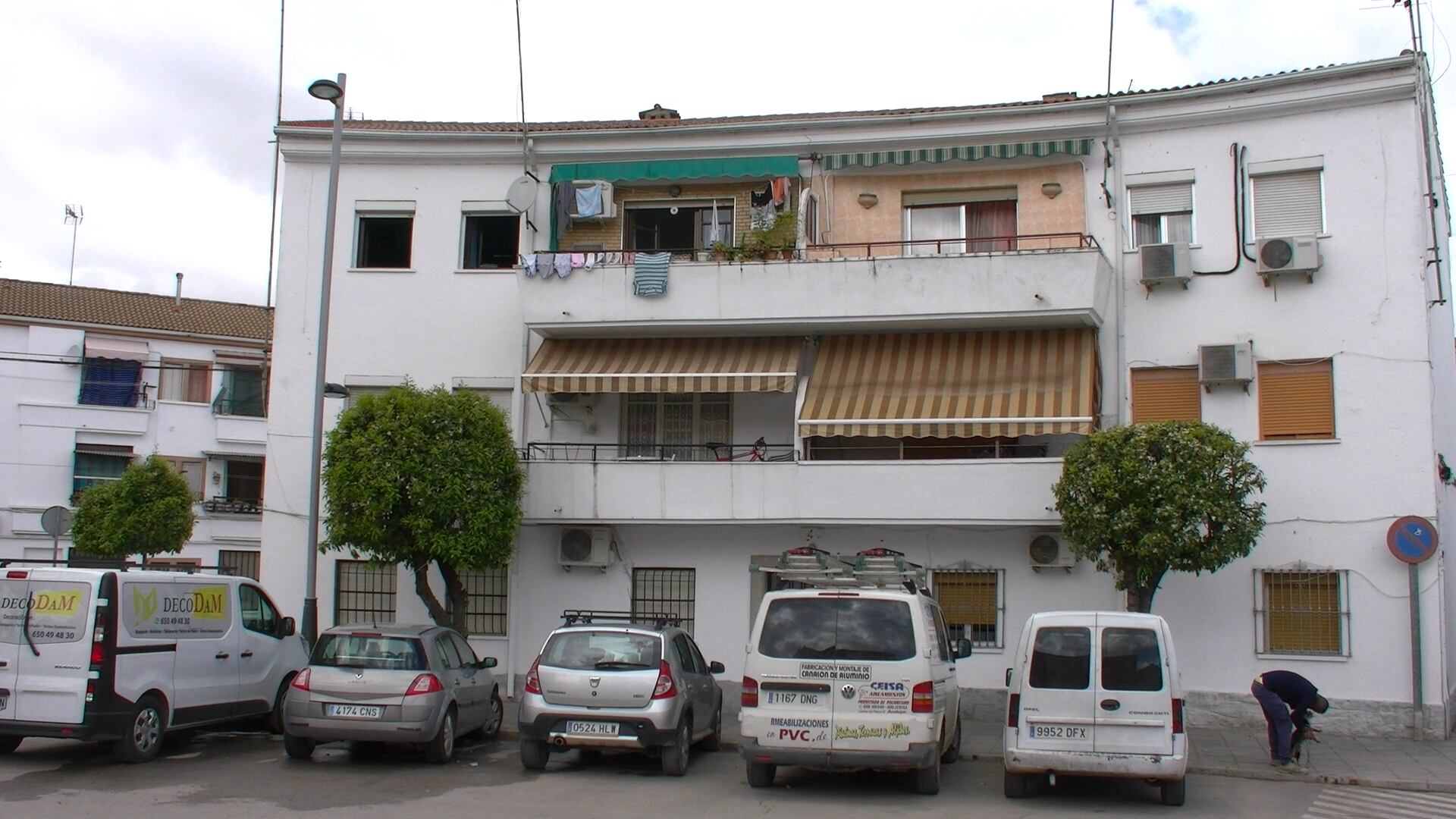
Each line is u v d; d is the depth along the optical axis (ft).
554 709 45.39
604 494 66.54
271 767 45.85
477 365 71.41
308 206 73.72
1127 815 39.81
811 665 41.98
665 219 72.95
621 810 38.93
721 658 67.41
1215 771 48.47
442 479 58.75
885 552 53.72
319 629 71.31
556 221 71.31
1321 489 60.59
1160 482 53.52
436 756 47.24
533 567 69.97
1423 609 58.54
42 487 127.65
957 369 65.10
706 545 68.33
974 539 65.21
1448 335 70.54
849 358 67.05
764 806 40.24
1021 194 67.82
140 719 45.24
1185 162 64.80
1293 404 61.82
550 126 73.36
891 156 68.18
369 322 72.43
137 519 104.12
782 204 68.80
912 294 64.23
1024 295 62.90
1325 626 60.18
